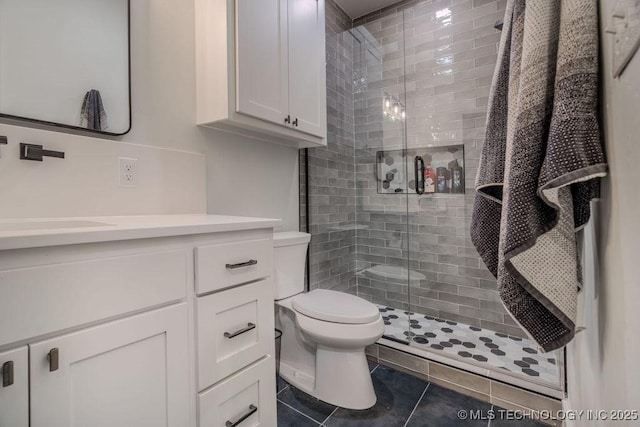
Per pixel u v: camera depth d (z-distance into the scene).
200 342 0.79
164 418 0.71
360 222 2.52
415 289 2.31
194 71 1.34
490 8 2.00
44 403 0.54
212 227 0.81
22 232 0.55
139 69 1.17
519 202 0.54
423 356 1.62
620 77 0.46
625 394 0.49
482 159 0.77
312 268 2.04
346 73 2.42
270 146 1.72
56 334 0.55
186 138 1.31
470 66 2.08
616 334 0.53
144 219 0.99
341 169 2.34
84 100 1.02
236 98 1.23
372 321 1.29
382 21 2.40
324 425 1.26
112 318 0.63
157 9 1.23
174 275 0.74
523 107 0.56
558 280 0.52
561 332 0.54
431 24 2.21
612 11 0.46
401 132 2.35
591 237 0.67
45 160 0.92
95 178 1.03
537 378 1.39
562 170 0.47
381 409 1.36
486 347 1.78
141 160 1.15
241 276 0.90
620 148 0.47
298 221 1.93
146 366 0.68
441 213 2.22
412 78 2.29
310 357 1.52
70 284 0.57
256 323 0.94
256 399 0.93
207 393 0.80
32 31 0.92
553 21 0.55
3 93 0.86
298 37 1.53
